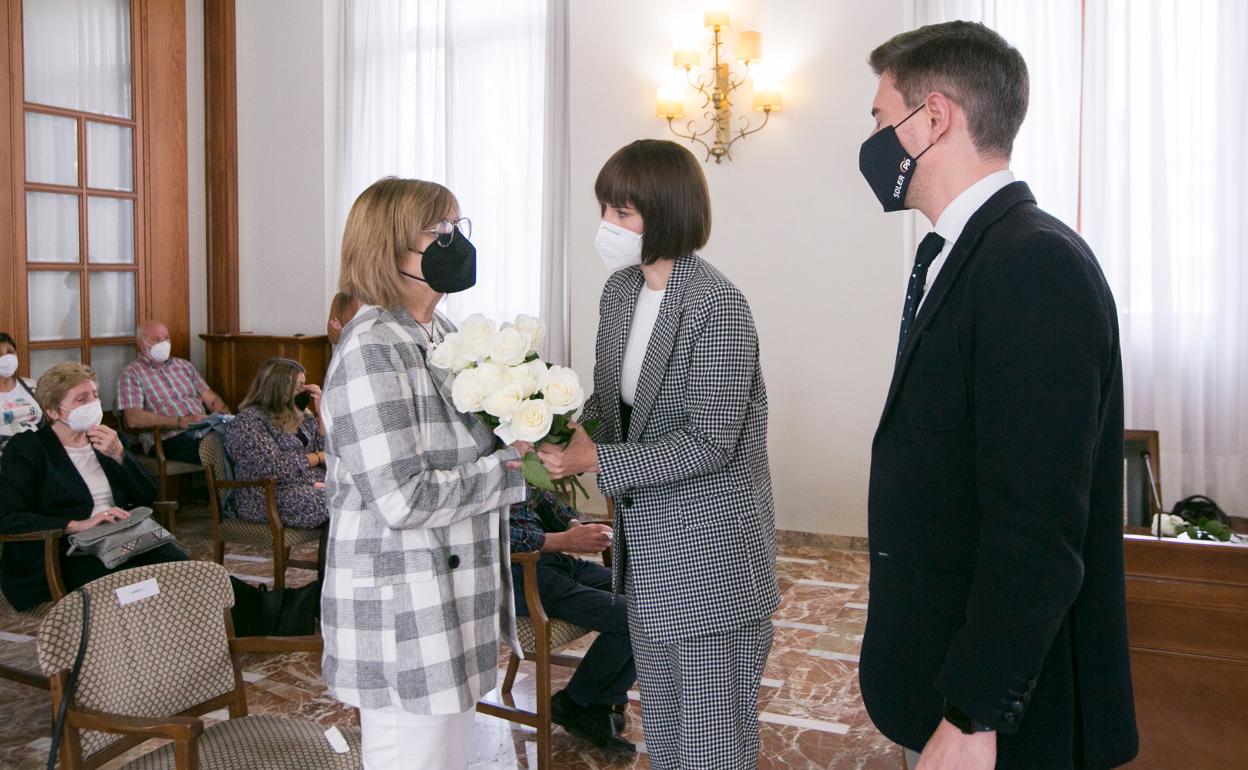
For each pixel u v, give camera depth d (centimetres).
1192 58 492
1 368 506
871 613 146
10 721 323
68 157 627
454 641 183
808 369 552
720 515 196
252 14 717
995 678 117
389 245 184
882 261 532
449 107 660
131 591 210
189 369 661
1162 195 498
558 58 623
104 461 370
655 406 197
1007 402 120
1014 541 117
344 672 179
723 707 198
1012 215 132
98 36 645
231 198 725
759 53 542
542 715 281
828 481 551
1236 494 500
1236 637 226
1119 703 133
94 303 650
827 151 541
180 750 181
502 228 652
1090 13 505
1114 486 134
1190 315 500
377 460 172
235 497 442
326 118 704
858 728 322
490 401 175
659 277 202
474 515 185
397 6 686
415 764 183
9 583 343
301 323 723
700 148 570
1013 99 138
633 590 203
